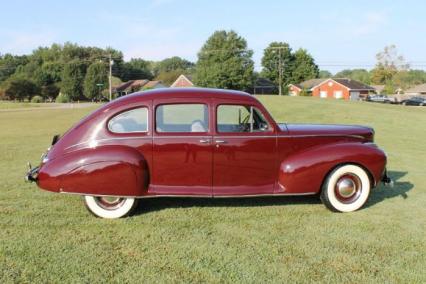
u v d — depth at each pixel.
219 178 5.11
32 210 5.33
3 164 8.72
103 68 96.94
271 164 5.20
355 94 80.56
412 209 5.48
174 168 5.02
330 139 5.37
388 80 93.94
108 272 3.63
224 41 80.94
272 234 4.54
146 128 4.98
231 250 4.10
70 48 121.12
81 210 5.35
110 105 4.99
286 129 5.31
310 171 5.15
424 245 4.27
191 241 4.32
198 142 5.00
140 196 4.98
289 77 97.38
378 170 5.30
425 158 9.64
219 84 77.00
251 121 5.17
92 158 4.80
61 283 3.44
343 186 5.27
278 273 3.64
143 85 99.50
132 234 4.52
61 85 97.00
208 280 3.51
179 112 5.02
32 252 4.03
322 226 4.80
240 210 5.38
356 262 3.86
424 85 84.06
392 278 3.57
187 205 5.58
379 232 4.62
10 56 124.62
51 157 4.93
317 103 30.92
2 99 89.69
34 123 20.84
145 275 3.59
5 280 3.48
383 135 14.88
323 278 3.56
